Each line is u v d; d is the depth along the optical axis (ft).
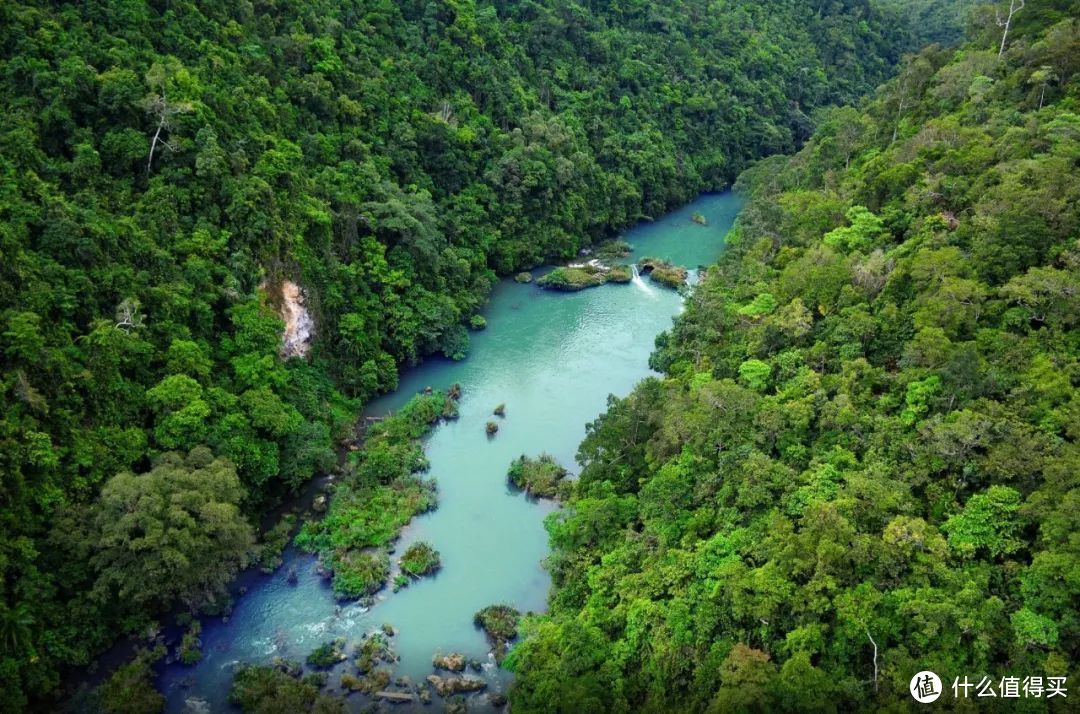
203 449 176.65
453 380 262.06
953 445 144.97
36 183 186.39
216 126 230.89
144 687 148.66
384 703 151.84
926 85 297.94
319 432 212.84
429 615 172.45
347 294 256.73
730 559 144.87
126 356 181.57
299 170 257.34
